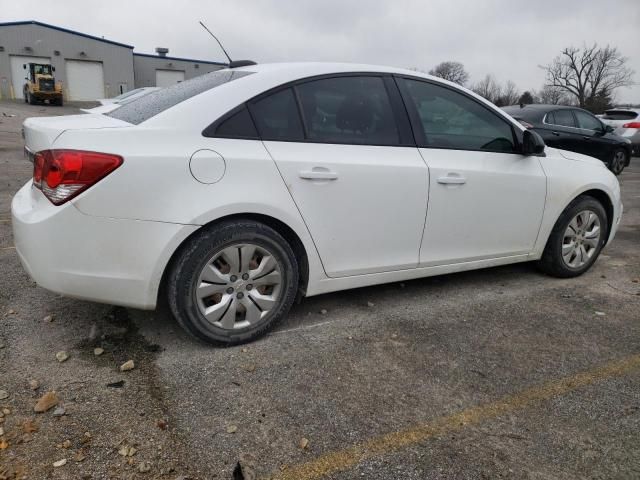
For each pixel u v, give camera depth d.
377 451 2.16
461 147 3.57
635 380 2.77
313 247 3.08
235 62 3.58
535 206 3.93
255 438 2.21
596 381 2.74
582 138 10.59
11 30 39.38
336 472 2.04
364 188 3.13
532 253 4.10
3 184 7.42
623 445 2.25
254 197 2.79
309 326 3.28
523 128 3.88
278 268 2.99
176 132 2.68
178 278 2.73
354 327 3.29
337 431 2.28
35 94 33.50
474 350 3.04
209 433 2.23
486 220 3.71
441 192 3.43
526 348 3.09
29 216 2.62
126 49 43.66
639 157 17.20
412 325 3.35
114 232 2.56
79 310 3.32
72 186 2.48
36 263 2.59
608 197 4.38
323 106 3.09
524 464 2.12
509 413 2.45
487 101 3.75
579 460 2.15
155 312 3.34
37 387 2.49
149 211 2.58
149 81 46.41
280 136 2.92
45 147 2.57
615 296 3.98
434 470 2.07
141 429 2.23
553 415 2.44
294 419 2.35
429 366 2.85
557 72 62.22
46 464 2.00
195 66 47.97
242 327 2.97
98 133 2.56
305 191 2.95
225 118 2.79
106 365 2.72
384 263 3.37
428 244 3.51
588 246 4.37
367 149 3.17
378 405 2.47
